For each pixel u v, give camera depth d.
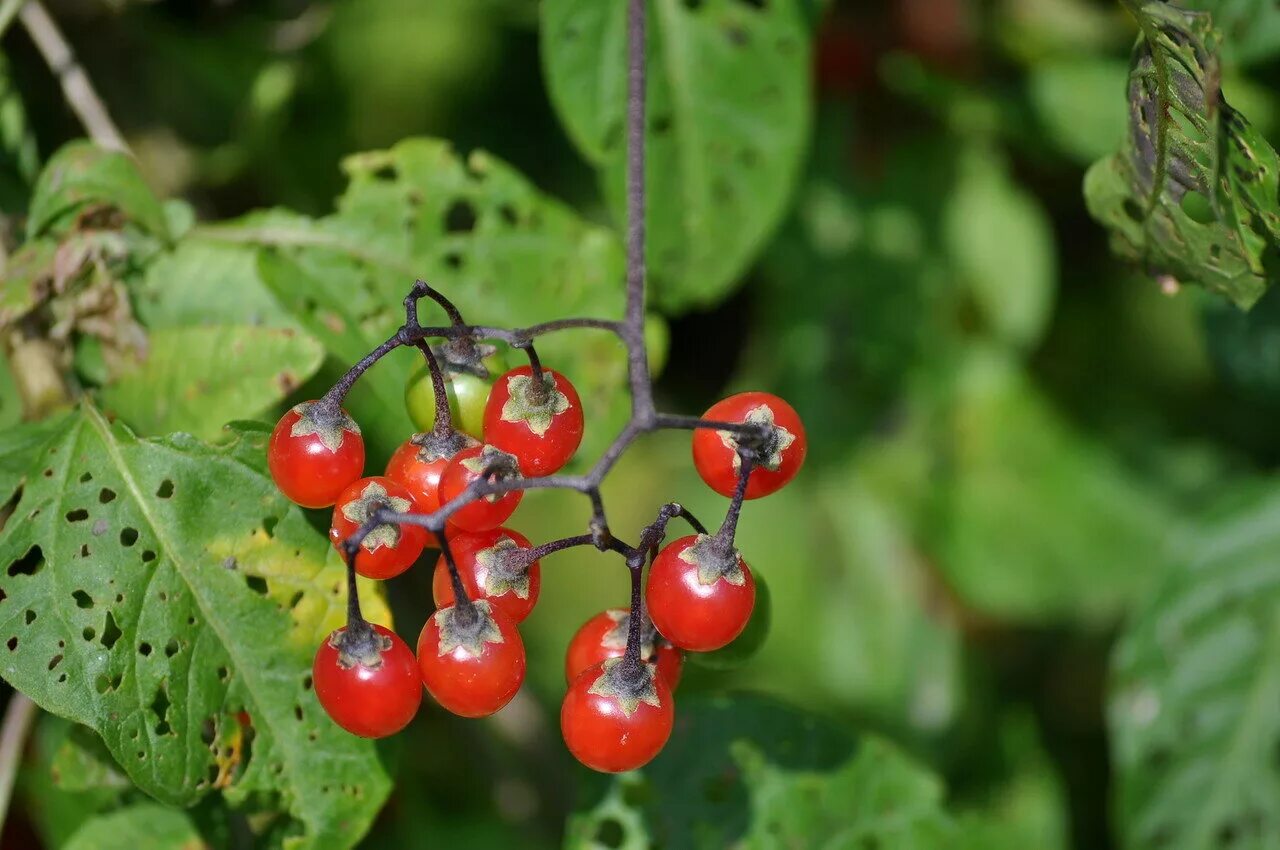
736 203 0.38
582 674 0.32
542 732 0.43
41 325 0.35
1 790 0.35
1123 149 0.35
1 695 0.38
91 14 0.41
